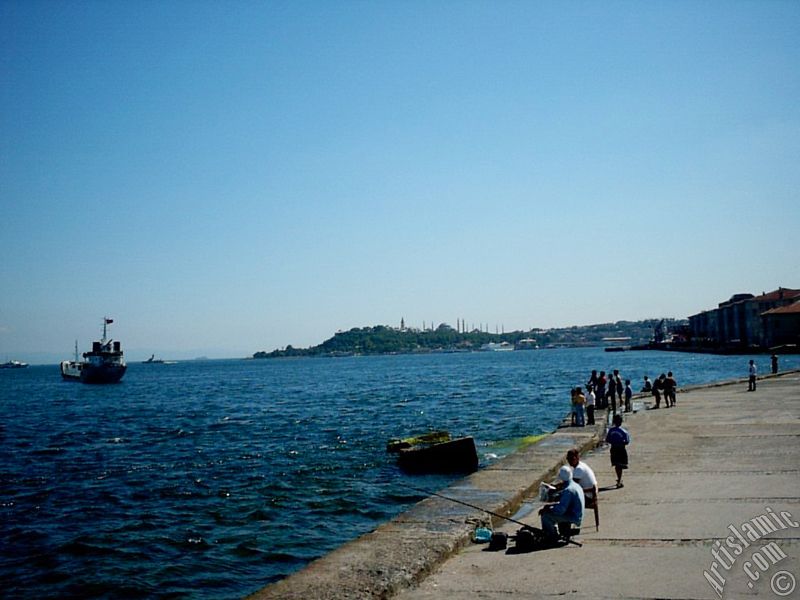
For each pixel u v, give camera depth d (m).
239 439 35.06
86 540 16.38
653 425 25.66
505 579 9.01
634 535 10.69
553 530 10.55
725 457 17.59
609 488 14.66
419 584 9.03
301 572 9.27
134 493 21.78
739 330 142.12
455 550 10.45
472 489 14.23
